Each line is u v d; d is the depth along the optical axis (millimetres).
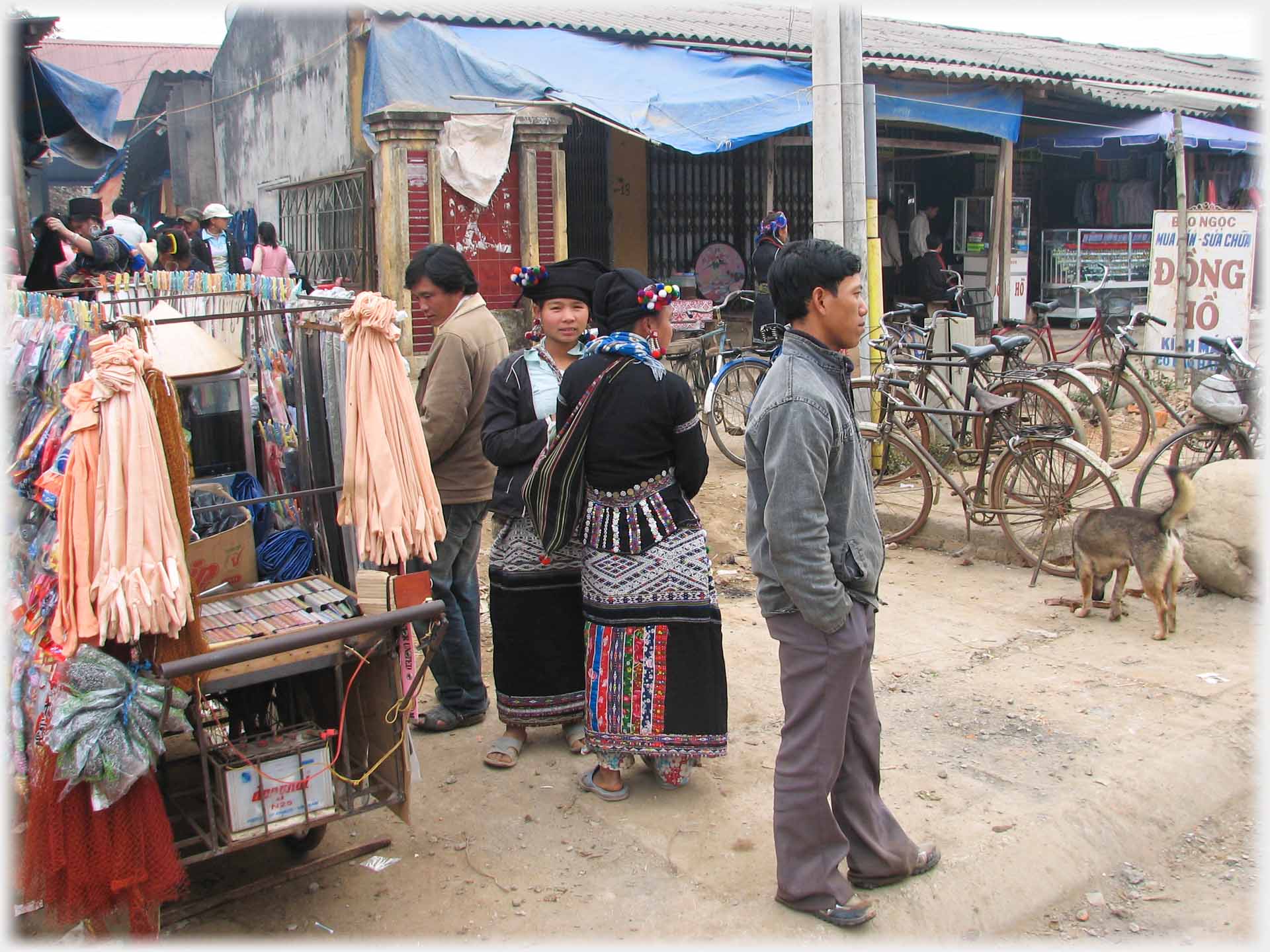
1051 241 15891
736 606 5914
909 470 7074
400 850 3629
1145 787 3998
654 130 9078
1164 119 13625
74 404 2709
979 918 3355
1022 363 7645
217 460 3924
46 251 7363
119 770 2664
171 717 2848
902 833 3459
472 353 4203
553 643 4152
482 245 8969
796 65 10641
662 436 3752
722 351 8992
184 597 2744
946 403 7297
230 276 4426
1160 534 5254
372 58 10117
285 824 3068
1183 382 10523
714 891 3387
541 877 3473
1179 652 5188
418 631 4203
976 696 4730
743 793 3965
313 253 11938
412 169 8578
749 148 12555
